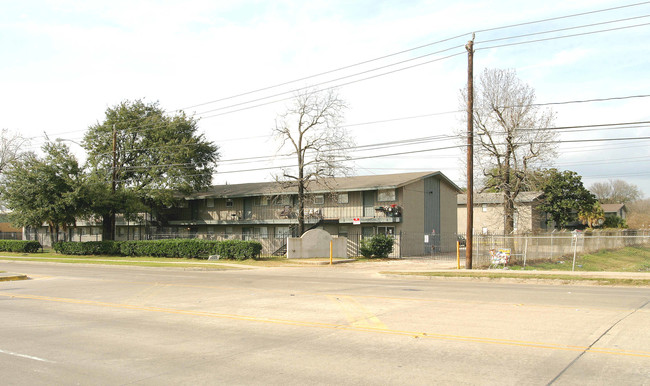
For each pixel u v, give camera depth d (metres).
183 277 22.41
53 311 12.30
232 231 48.66
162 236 48.72
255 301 13.71
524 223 44.19
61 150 39.22
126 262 31.77
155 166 44.06
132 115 47.44
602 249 39.28
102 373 6.75
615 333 8.87
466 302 13.09
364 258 36.97
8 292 16.47
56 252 42.38
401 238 39.31
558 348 7.80
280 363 7.16
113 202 40.47
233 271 27.00
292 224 43.97
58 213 37.91
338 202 42.62
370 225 41.09
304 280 20.73
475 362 7.03
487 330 9.28
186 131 47.59
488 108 35.09
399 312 11.47
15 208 38.41
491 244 28.50
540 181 35.62
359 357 7.43
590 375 6.34
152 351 8.00
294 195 44.94
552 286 18.14
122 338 9.03
